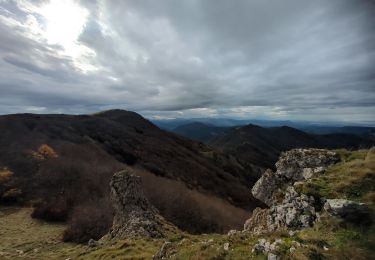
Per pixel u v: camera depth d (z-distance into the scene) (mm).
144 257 21922
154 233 31594
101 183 79500
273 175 29672
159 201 72625
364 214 14828
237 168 175375
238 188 125750
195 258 15219
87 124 155375
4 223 52500
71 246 40344
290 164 28797
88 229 47688
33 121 133750
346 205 15125
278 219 19938
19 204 65500
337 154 26781
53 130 128625
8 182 73438
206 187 111125
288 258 12492
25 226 51000
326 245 13461
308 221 17125
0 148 95875
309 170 26281
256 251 14016
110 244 28594
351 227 14359
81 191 72562
